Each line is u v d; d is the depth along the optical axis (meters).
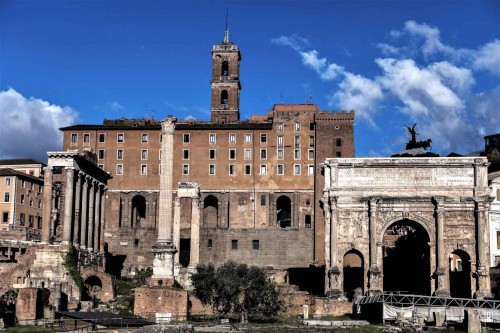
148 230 161.25
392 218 102.81
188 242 162.88
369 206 102.62
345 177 104.69
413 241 114.81
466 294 102.56
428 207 102.69
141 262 159.88
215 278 84.56
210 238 161.88
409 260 118.12
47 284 104.50
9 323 71.81
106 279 108.81
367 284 101.19
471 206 102.00
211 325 73.19
